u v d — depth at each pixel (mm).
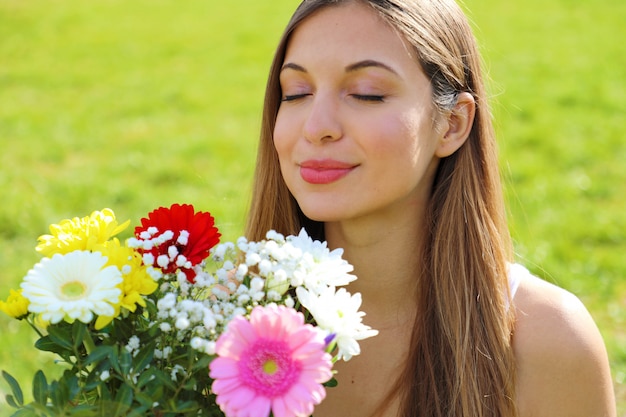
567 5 16312
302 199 1882
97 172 8578
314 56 1822
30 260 6363
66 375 1486
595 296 5750
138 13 16906
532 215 7285
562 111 10516
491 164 2082
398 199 1909
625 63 12672
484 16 15562
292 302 1514
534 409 1979
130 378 1434
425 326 1979
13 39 14906
